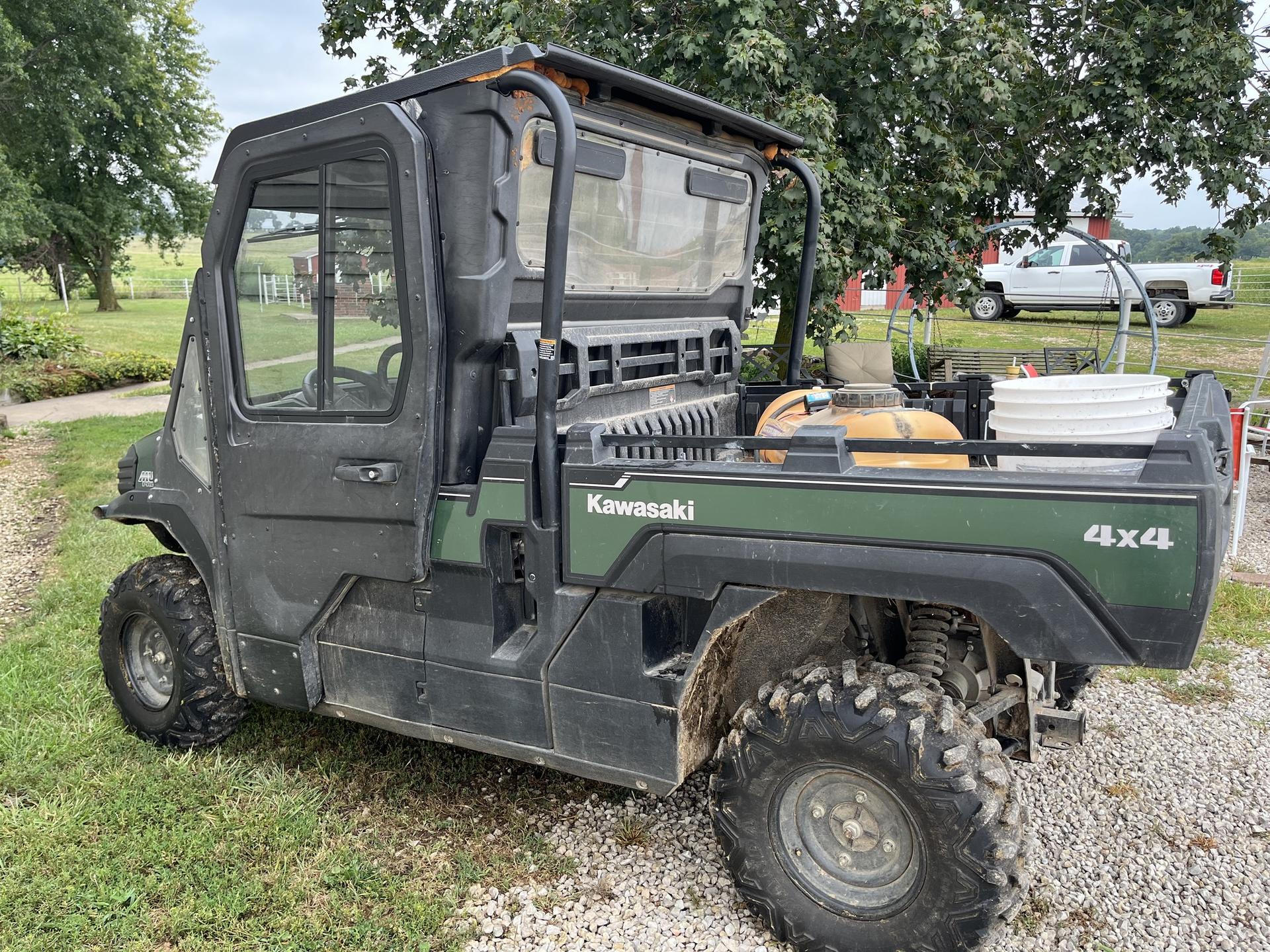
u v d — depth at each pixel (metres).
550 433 2.58
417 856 3.08
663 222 3.40
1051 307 20.92
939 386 4.05
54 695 4.22
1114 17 9.20
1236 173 9.17
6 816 3.29
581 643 2.68
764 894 2.60
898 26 7.55
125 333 25.14
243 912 2.80
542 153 2.67
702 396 3.84
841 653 2.86
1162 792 3.52
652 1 7.97
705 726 2.75
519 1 7.76
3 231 22.81
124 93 28.39
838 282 7.74
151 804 3.35
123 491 3.94
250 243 3.05
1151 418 2.31
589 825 3.29
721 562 2.43
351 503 2.91
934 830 2.31
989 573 2.13
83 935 2.73
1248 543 6.68
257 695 3.40
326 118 2.75
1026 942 2.69
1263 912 2.82
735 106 7.25
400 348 2.74
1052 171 9.12
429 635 2.96
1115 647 2.05
